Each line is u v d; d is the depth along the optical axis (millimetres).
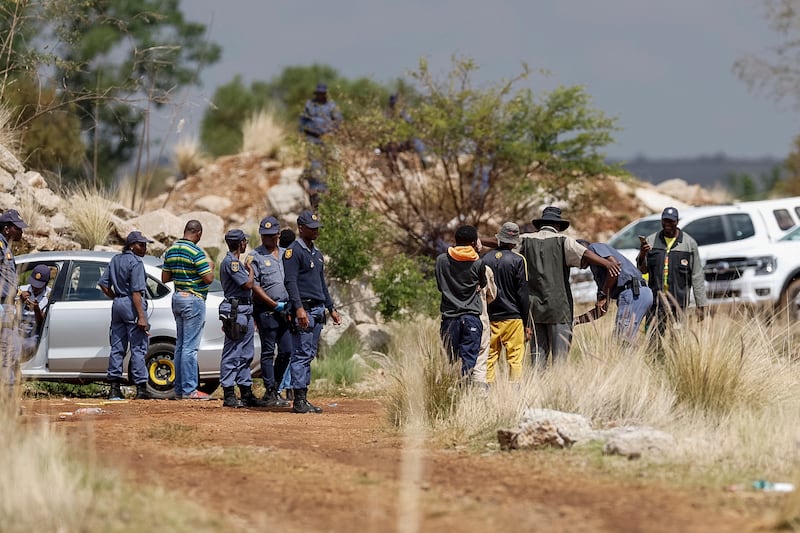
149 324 45875
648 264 42219
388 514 20578
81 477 21750
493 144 66625
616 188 85250
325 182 68438
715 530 19062
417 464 25703
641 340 35719
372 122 68438
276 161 82125
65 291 45875
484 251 45219
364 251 61438
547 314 37875
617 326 37594
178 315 43812
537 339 38438
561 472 24688
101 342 45344
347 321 58094
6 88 66062
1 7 62719
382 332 59531
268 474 24484
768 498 21547
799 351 37250
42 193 60625
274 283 40906
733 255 56281
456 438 30062
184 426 31734
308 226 38562
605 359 34219
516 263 36688
